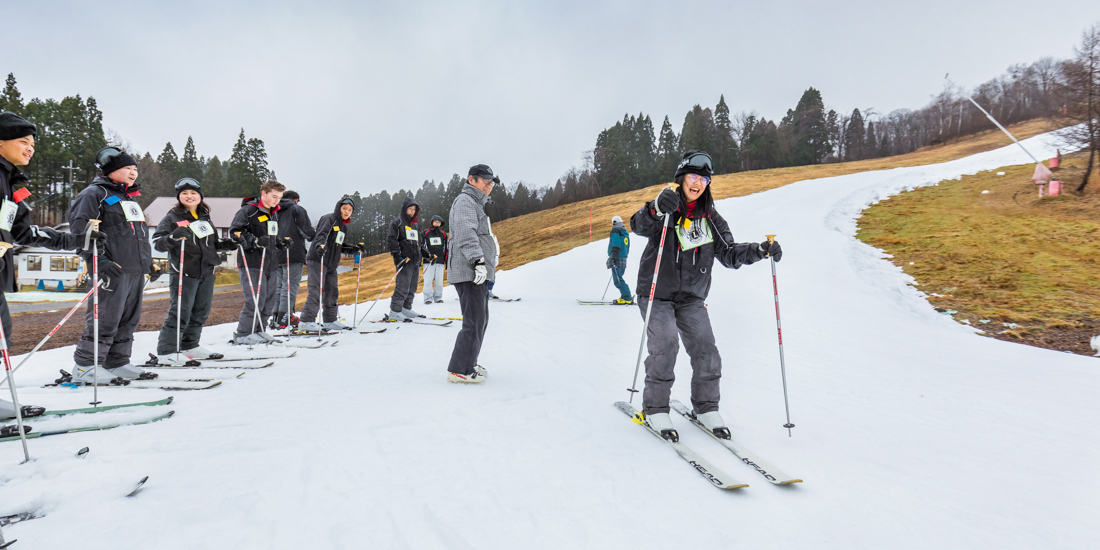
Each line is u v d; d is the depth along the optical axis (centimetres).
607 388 383
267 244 606
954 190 1532
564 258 1705
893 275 956
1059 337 633
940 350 581
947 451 269
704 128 7494
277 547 160
